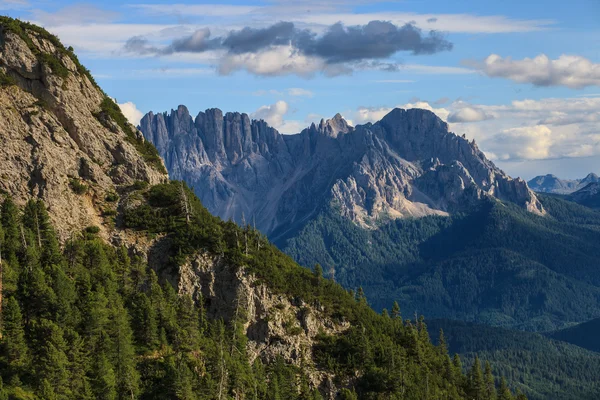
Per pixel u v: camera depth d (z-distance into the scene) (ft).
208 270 618.85
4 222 545.85
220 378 531.50
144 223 632.79
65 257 555.69
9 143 601.62
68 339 479.00
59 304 494.18
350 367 640.99
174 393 495.41
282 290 645.51
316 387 611.47
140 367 512.22
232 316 607.37
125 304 553.64
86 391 458.50
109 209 632.79
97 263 563.07
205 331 585.22
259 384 563.07
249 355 602.03
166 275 608.19
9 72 637.71
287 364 611.88
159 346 535.60
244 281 618.44
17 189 590.14
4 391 422.41
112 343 496.23
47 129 626.64
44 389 439.22
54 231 572.92
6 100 619.67
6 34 645.92
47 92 646.74
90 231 601.62
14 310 472.44
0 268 496.64
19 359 463.01
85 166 639.35
